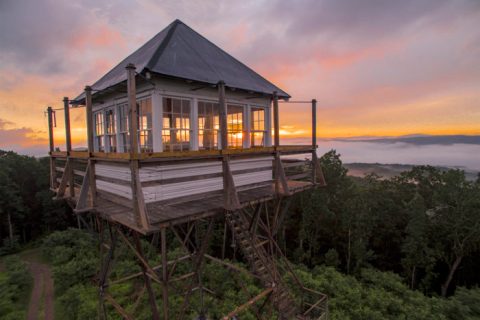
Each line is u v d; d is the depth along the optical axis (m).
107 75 8.95
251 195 6.99
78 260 21.56
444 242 21.53
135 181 4.44
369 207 23.00
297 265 20.80
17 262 23.48
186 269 16.92
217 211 5.62
